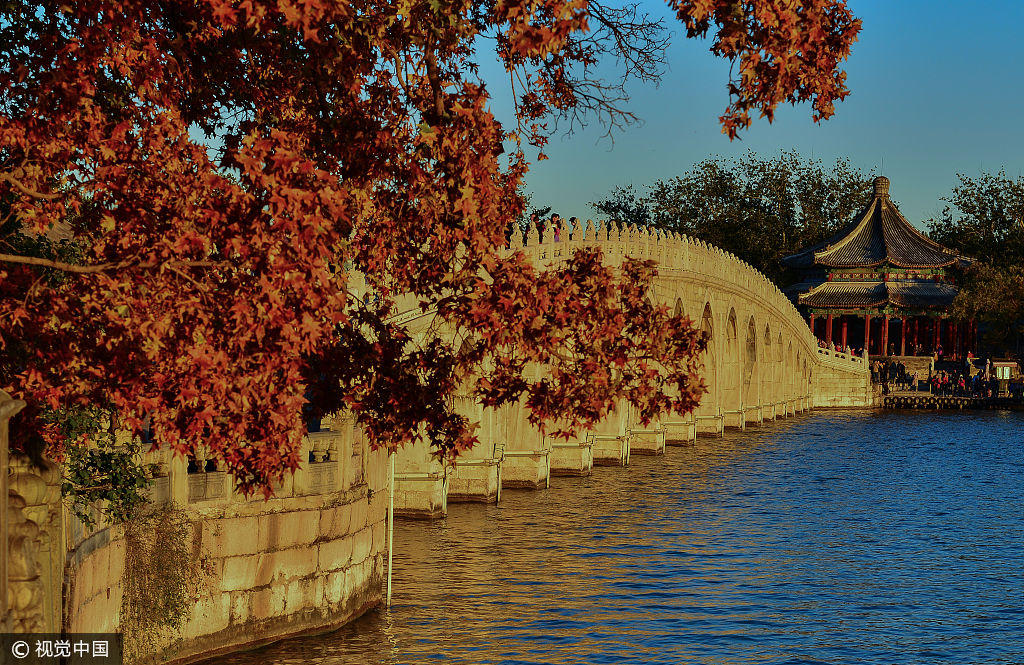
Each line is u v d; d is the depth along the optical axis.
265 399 14.24
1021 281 117.94
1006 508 51.34
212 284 14.79
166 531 21.25
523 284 15.85
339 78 15.98
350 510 26.88
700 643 27.98
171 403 14.53
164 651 21.08
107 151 14.27
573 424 16.59
